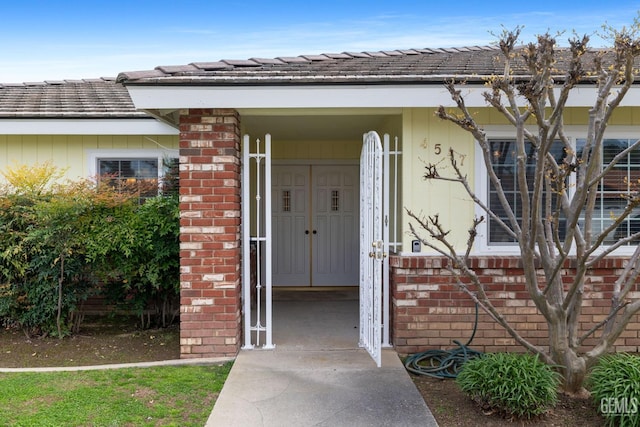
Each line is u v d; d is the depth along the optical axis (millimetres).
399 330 5434
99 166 7871
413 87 5078
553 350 4238
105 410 3977
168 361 5227
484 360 4129
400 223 5762
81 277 6402
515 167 5539
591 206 4184
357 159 9438
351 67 5766
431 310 5430
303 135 8289
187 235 5273
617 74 3764
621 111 5555
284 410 3988
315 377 4676
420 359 5176
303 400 4172
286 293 9008
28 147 7711
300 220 9570
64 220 5953
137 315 6977
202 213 5277
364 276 5570
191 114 5262
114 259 6285
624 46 3416
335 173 9547
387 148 5484
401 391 4352
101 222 6102
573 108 5508
